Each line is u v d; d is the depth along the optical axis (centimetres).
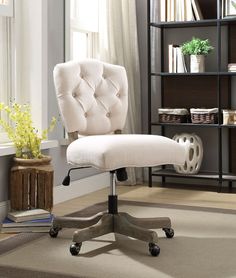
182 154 385
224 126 553
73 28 545
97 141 368
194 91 598
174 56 578
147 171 616
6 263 357
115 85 423
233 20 550
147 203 506
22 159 440
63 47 517
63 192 518
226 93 586
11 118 448
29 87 489
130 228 377
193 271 345
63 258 365
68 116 396
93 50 580
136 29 602
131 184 591
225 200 521
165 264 355
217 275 339
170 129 610
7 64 478
